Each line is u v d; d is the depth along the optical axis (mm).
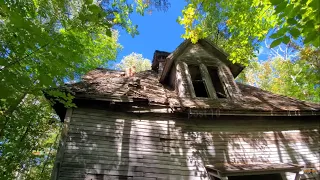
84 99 6496
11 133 5547
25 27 2156
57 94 4016
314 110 7949
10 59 2678
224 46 10070
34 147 7957
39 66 2926
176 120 7312
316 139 8234
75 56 2969
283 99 9164
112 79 8320
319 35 2574
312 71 12289
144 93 7457
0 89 2164
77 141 6117
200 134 7227
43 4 4543
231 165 6559
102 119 6699
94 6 2834
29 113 6262
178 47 8945
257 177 8141
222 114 7117
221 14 10641
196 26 8766
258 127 7910
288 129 8180
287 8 2670
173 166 6391
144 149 6500
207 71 8859
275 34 2812
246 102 8070
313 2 2396
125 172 5996
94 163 5922
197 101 7609
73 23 3355
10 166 6426
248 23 7715
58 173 5492
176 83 8414
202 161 6695
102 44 13789
